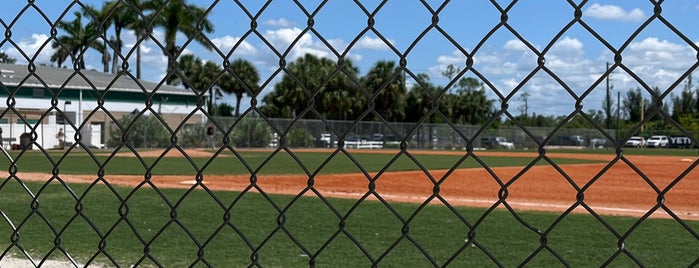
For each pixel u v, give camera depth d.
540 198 13.05
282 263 6.36
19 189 12.96
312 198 11.98
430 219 9.24
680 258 6.64
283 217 2.44
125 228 8.32
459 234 8.01
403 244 7.35
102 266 6.11
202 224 8.75
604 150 48.91
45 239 7.46
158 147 37.03
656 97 1.74
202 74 46.22
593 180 1.92
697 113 27.38
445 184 15.84
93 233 7.91
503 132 54.00
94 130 36.50
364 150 45.34
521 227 8.55
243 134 42.31
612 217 9.78
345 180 16.91
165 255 6.67
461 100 53.94
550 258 6.64
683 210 11.22
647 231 8.24
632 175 19.30
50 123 35.16
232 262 6.39
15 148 30.39
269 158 2.39
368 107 2.17
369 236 7.86
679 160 30.31
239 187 14.55
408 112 54.53
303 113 2.29
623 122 36.47
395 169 21.64
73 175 17.30
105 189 13.09
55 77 34.22
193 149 37.44
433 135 51.41
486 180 17.03
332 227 8.52
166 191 12.94
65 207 10.33
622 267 6.29
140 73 31.45
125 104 36.97
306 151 39.62
